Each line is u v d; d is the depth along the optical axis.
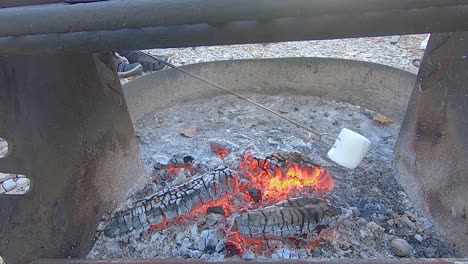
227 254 1.11
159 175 1.47
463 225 1.04
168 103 2.09
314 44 3.01
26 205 0.90
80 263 0.88
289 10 0.46
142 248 1.16
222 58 2.77
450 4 0.44
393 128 1.86
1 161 0.85
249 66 2.12
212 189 1.24
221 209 1.24
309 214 1.12
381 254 1.12
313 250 1.12
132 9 0.48
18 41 0.57
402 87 1.82
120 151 1.35
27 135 0.89
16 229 0.88
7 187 1.61
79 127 1.10
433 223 1.20
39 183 0.94
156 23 0.49
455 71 1.07
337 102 2.11
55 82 0.99
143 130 1.90
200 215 1.24
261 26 0.50
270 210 1.13
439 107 1.16
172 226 1.22
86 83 1.13
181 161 1.52
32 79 0.91
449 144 1.10
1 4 0.65
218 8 0.46
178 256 1.12
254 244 1.14
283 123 1.93
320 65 2.05
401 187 1.42
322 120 1.95
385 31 0.49
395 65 2.47
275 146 1.72
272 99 2.18
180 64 2.65
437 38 1.16
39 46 0.57
